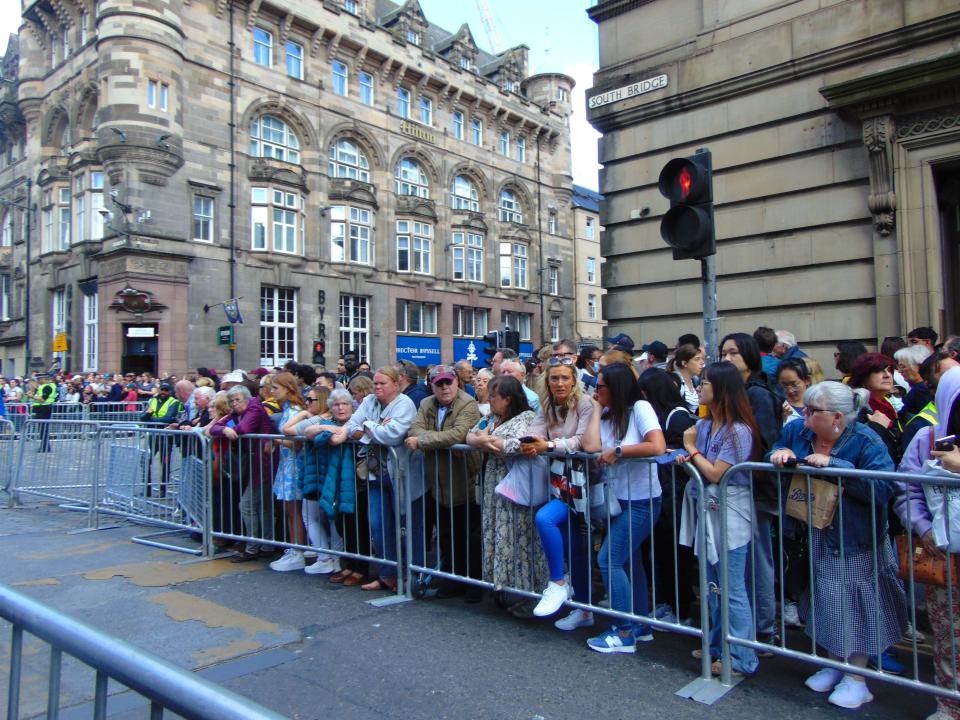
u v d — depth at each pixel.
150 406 12.88
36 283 29.00
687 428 4.44
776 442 3.96
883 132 8.16
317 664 4.09
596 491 4.35
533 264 39.97
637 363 7.87
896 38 8.22
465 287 35.09
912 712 3.46
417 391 6.42
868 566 3.48
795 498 3.63
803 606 3.82
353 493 5.71
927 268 7.98
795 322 9.16
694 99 10.07
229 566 6.36
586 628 4.69
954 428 3.65
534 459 4.63
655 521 4.27
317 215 28.36
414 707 3.55
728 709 3.50
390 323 31.27
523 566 4.69
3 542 7.38
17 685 1.84
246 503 6.58
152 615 4.95
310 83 28.44
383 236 31.12
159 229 23.36
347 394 5.87
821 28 8.87
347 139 30.36
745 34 9.59
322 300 28.19
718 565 3.85
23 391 21.80
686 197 5.48
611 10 11.13
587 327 44.56
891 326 8.25
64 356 26.78
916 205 8.07
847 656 3.46
